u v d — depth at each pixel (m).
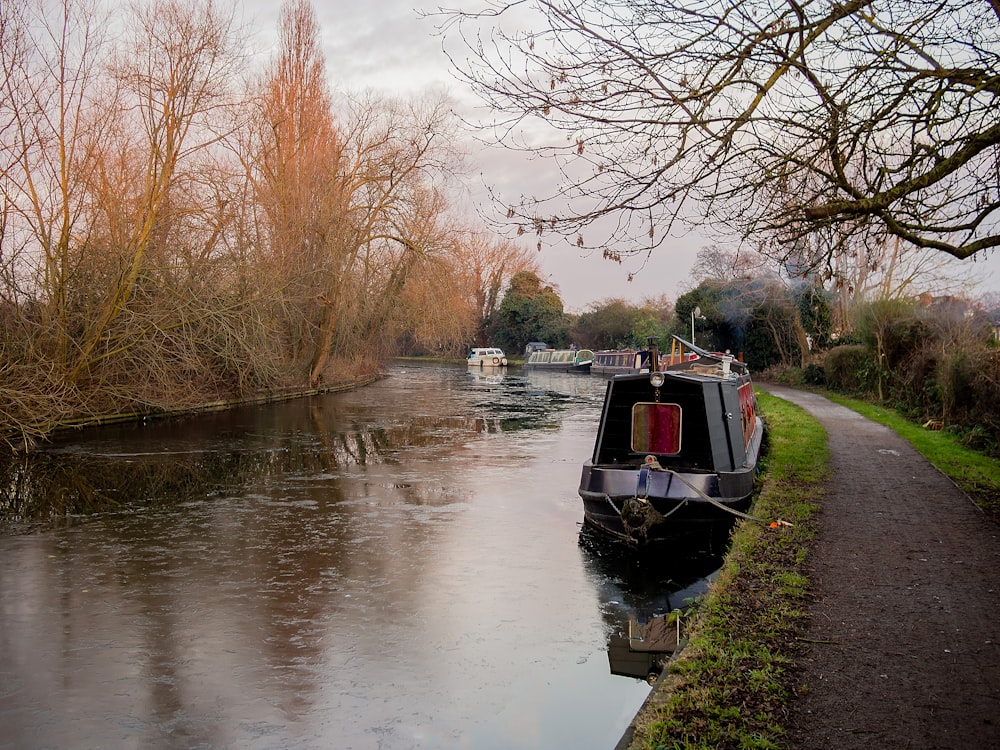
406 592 8.82
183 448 18.95
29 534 11.20
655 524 10.32
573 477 15.76
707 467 11.65
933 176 6.28
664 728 4.59
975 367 16.05
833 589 7.01
